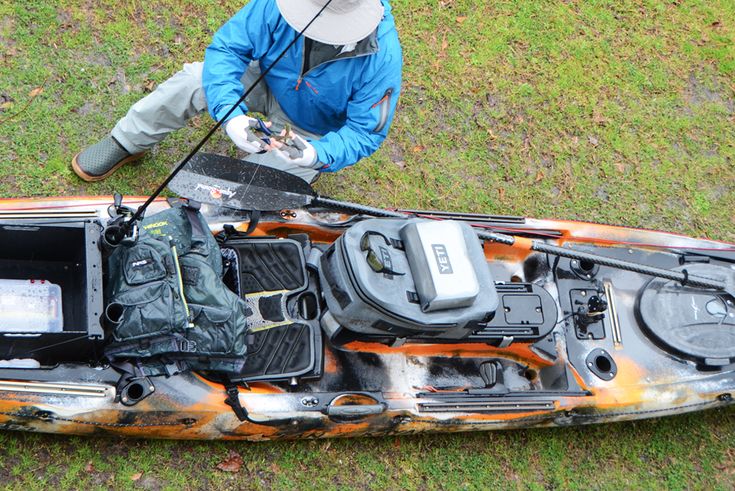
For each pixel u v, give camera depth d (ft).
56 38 17.67
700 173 21.08
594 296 15.56
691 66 22.44
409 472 15.62
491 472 16.10
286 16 11.96
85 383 12.25
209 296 12.19
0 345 11.43
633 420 16.14
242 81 14.46
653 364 15.79
